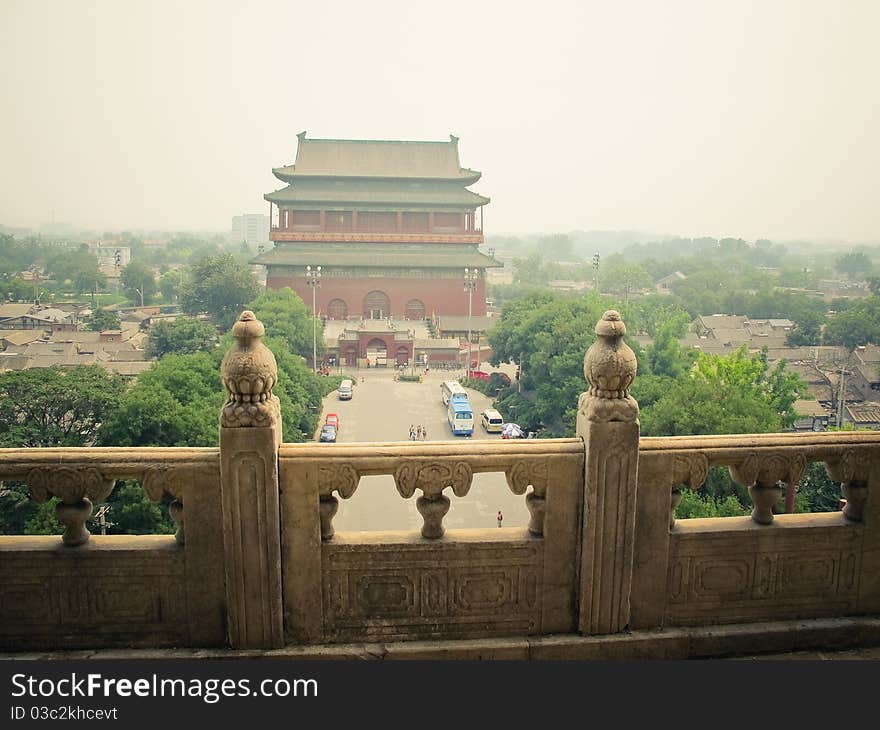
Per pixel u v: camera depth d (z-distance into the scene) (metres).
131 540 5.26
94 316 107.81
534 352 63.53
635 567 5.44
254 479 4.97
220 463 4.96
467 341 95.12
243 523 5.02
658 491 5.38
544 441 5.30
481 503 40.66
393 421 61.69
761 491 5.57
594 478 5.21
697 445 5.39
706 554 5.53
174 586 5.18
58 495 5.04
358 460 5.11
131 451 5.07
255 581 5.10
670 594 5.53
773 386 41.47
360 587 5.27
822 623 5.66
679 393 35.00
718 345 98.12
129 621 5.20
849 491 5.70
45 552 5.10
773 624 5.64
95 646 5.20
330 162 108.81
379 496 40.59
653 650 5.43
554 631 5.45
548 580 5.39
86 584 5.15
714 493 27.25
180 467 5.04
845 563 5.71
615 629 5.43
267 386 5.00
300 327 78.75
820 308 120.00
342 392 69.44
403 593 5.30
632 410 5.17
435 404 68.50
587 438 5.21
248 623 5.16
